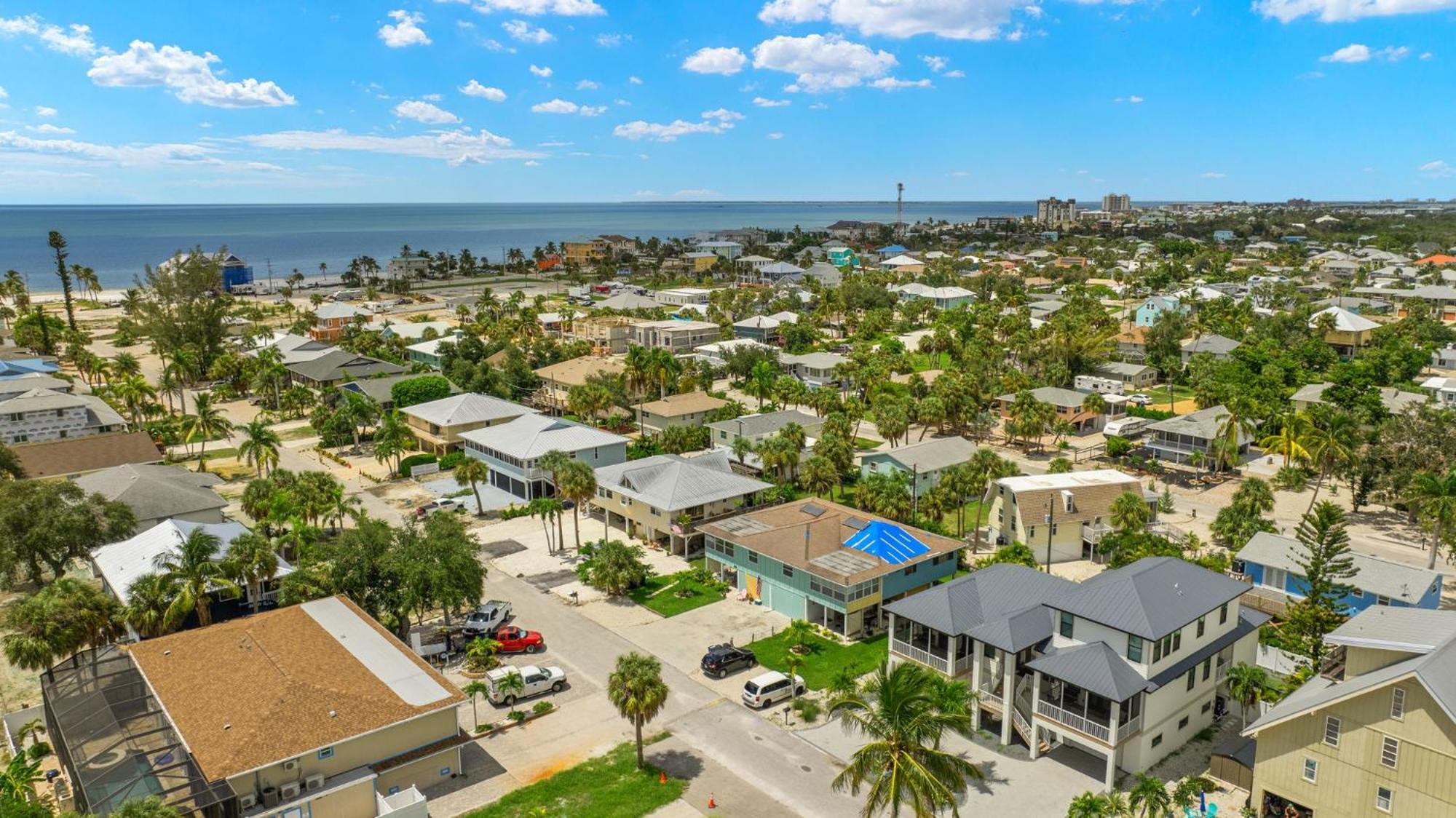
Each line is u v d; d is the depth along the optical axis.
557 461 79.88
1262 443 93.00
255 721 41.56
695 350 170.12
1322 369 145.62
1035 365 154.25
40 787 44.78
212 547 55.78
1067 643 47.06
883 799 35.56
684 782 44.47
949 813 41.25
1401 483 81.06
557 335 196.50
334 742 41.12
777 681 52.34
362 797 40.41
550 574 72.62
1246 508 72.94
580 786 44.16
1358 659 38.53
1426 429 83.88
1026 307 199.25
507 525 84.81
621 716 50.94
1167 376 151.62
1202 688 47.88
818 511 74.00
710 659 55.50
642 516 79.06
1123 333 169.50
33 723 47.97
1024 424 107.31
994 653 48.12
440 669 56.62
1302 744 38.19
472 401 110.81
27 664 48.31
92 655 51.12
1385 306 195.75
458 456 103.12
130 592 55.16
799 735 49.06
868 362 143.50
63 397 111.88
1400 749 35.28
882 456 91.12
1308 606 51.88
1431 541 76.94
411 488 96.88
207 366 162.00
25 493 65.94
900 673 37.03
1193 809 40.91
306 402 133.25
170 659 48.44
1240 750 43.72
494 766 46.16
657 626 62.97
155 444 103.38
